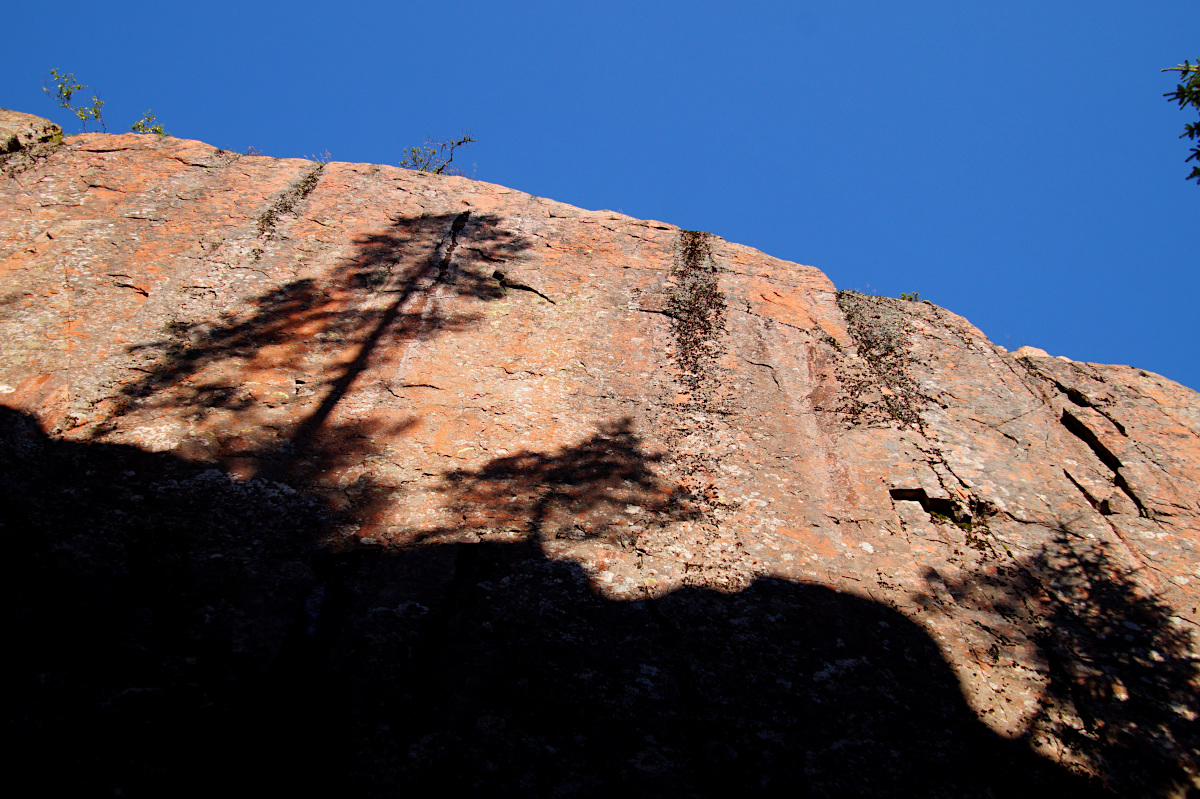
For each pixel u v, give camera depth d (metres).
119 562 2.80
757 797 2.44
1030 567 3.46
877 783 2.53
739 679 2.81
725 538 3.46
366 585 2.96
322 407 3.83
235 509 3.17
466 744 2.44
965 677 2.94
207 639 2.61
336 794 2.24
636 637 2.92
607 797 2.36
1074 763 2.67
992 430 4.25
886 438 4.13
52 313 4.07
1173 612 3.25
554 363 4.40
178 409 3.63
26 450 3.25
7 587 2.63
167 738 2.29
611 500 3.57
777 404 4.33
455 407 3.98
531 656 2.77
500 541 3.24
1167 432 4.22
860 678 2.88
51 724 2.25
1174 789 2.61
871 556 3.47
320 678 2.59
